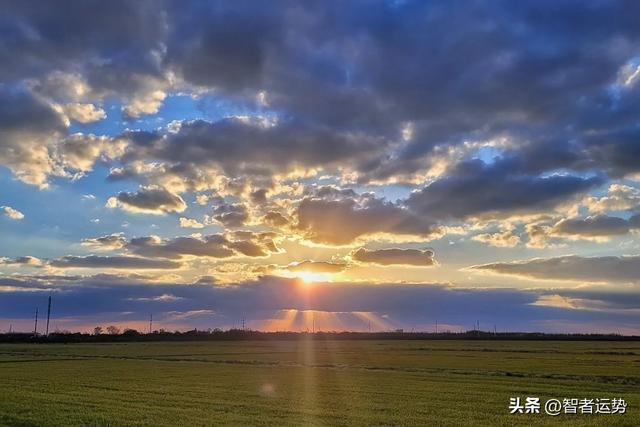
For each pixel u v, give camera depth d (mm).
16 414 34812
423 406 39188
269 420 32969
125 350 135625
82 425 31094
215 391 47750
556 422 33625
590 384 54219
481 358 101000
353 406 38906
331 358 100562
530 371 70500
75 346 165625
